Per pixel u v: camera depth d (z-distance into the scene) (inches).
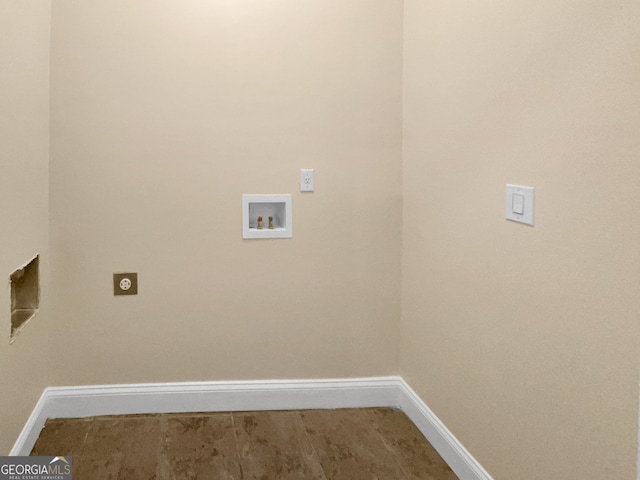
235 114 112.3
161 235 112.6
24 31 91.7
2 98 81.4
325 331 117.7
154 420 112.5
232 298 115.5
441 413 100.3
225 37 111.0
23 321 98.3
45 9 103.3
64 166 109.1
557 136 67.6
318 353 118.0
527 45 73.0
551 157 68.7
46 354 110.9
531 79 72.3
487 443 84.7
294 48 112.6
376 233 117.2
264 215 116.5
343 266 117.1
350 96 114.4
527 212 73.1
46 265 108.9
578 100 64.0
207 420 113.0
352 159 115.5
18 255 91.0
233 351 116.5
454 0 92.4
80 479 91.4
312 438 106.6
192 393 115.8
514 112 76.1
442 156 97.6
